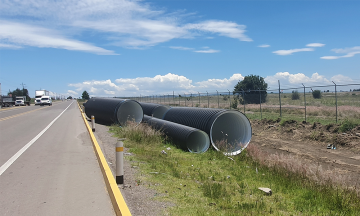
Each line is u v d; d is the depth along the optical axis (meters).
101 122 22.33
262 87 41.16
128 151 11.00
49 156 9.74
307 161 12.09
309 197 7.04
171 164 9.46
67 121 23.80
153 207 5.38
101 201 5.59
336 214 5.98
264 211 5.95
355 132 14.54
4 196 5.80
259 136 18.88
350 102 30.61
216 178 8.55
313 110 23.83
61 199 5.67
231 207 5.96
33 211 5.07
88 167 8.23
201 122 13.84
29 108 50.12
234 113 13.95
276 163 9.99
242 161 11.47
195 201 6.02
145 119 18.59
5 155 9.87
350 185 8.52
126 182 6.82
